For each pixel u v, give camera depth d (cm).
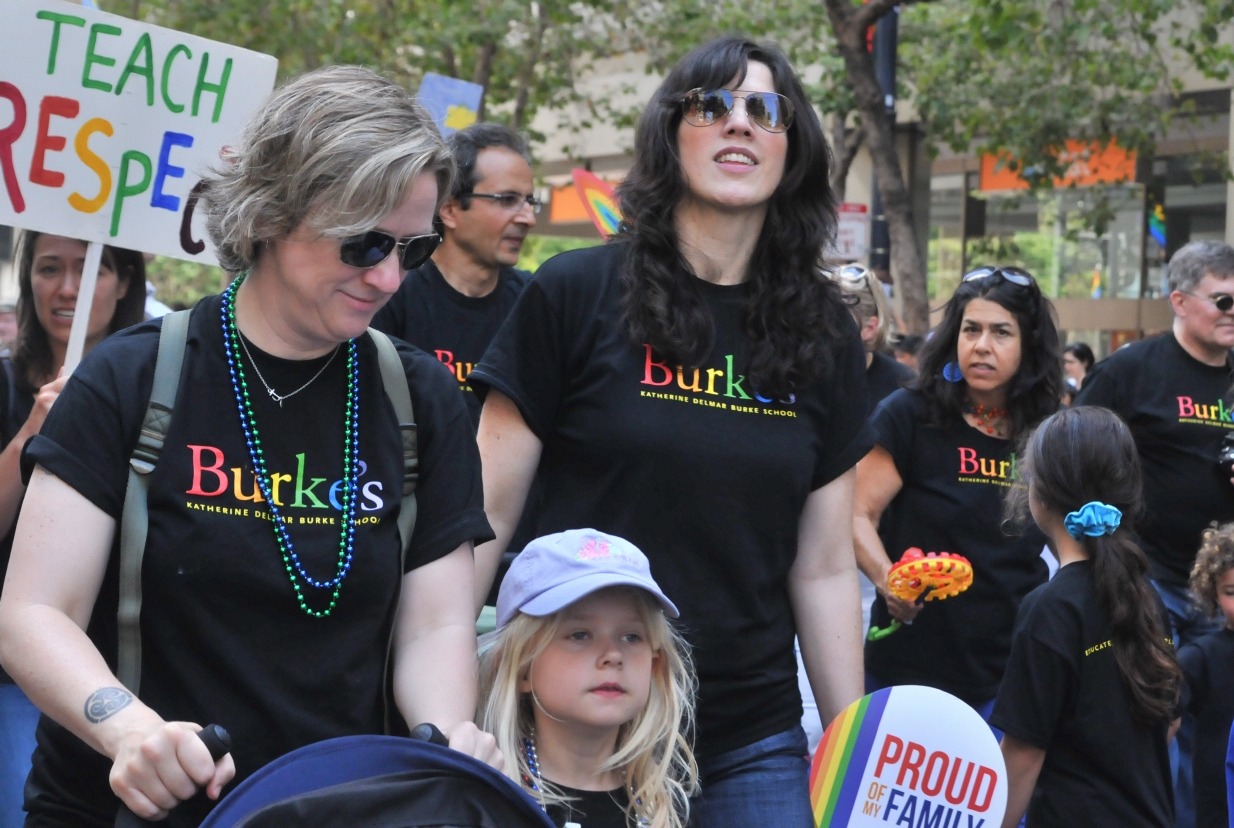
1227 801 414
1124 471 351
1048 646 338
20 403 367
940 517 451
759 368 277
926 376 457
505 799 192
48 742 214
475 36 1602
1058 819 341
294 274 205
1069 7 1425
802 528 296
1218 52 1378
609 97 2030
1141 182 2075
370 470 218
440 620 225
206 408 211
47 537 201
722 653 275
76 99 326
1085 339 2186
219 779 184
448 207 478
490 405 285
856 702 286
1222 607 426
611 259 284
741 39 285
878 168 1220
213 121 339
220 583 206
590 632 252
